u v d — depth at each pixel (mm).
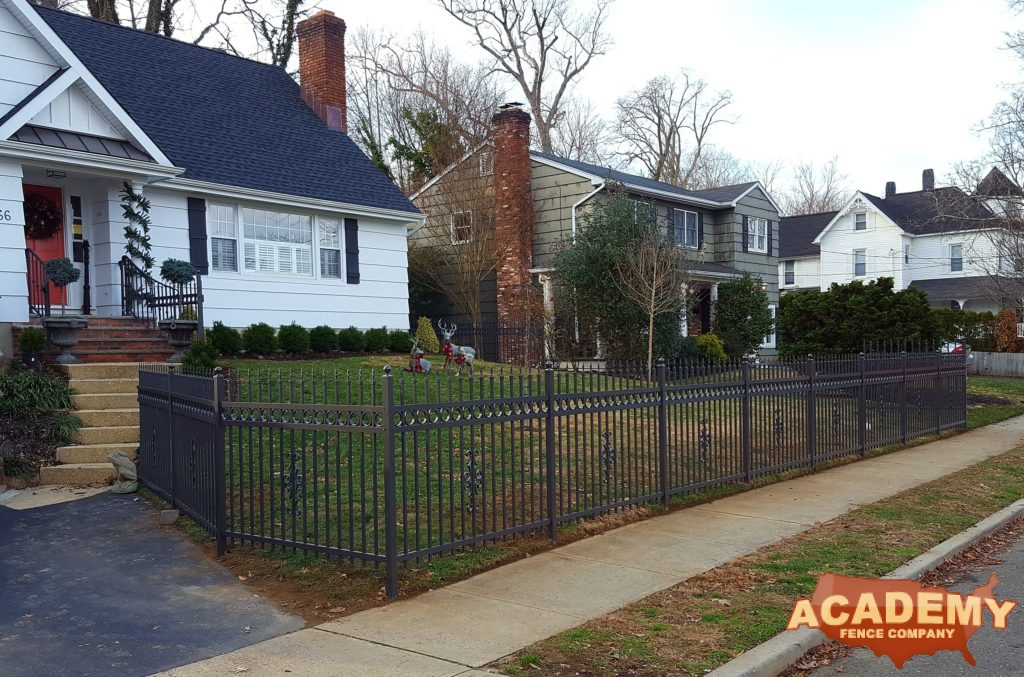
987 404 19812
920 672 4863
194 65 20484
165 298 14195
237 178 17031
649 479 8766
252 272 17406
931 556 7062
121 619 5605
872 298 19531
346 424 6238
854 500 9383
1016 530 8531
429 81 39719
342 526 7137
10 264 13242
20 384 10508
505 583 6258
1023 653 5129
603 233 20250
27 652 5055
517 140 25672
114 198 15031
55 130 13930
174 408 8266
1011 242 26016
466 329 24062
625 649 4891
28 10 13641
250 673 4668
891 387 13719
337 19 22438
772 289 32531
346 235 19328
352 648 5004
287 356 16922
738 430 10156
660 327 20312
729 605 5691
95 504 8688
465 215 27812
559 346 21719
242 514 6922
